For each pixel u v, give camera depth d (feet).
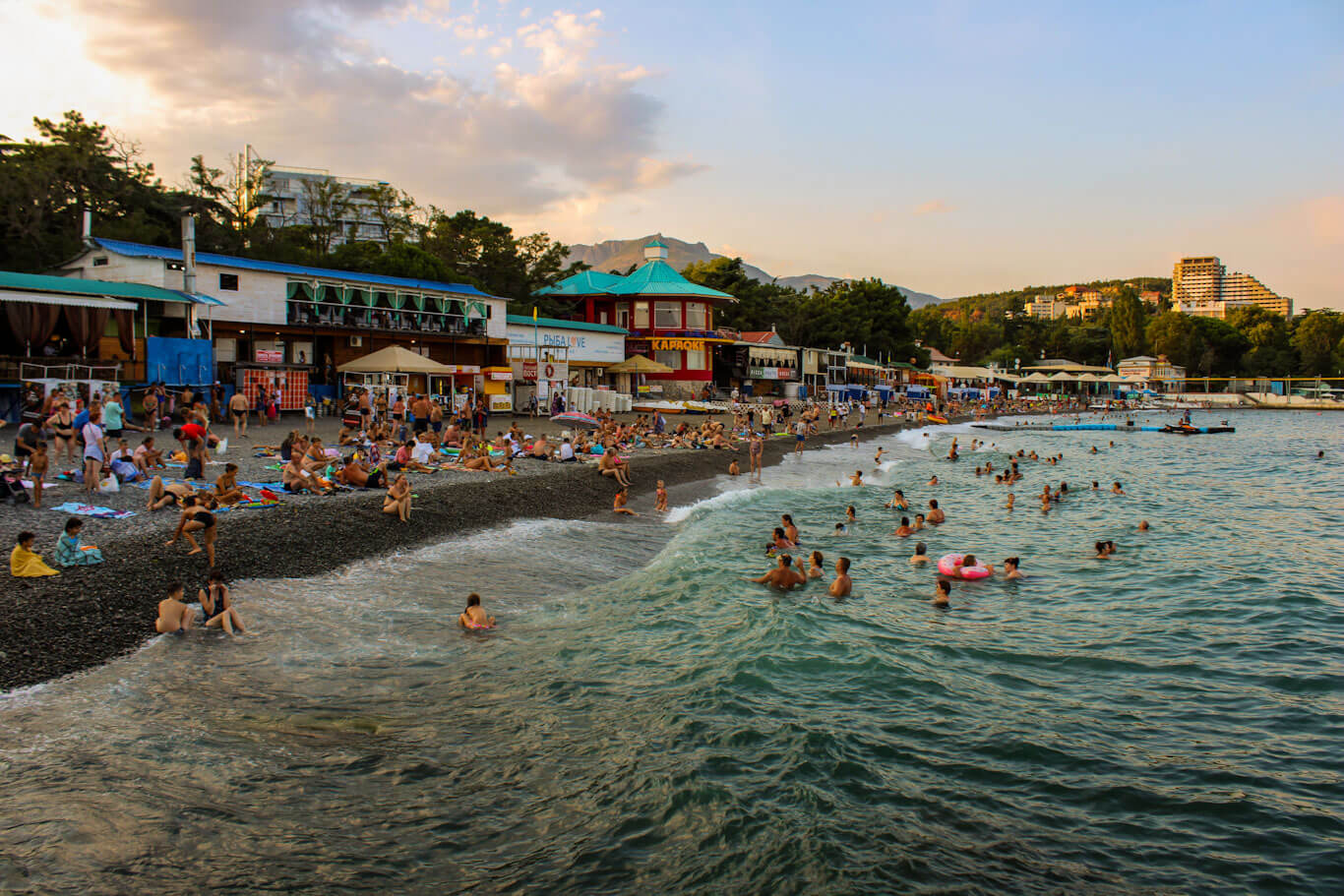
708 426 138.51
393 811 25.39
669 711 33.73
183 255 117.80
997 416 299.38
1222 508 92.79
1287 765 30.40
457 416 113.70
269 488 64.23
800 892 22.15
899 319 363.15
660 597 51.31
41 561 41.27
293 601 44.50
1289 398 403.75
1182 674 39.93
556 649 40.68
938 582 53.26
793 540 68.39
